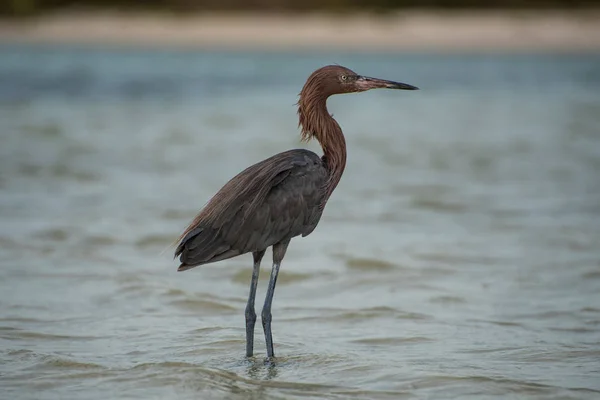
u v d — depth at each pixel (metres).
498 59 62.16
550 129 30.64
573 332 10.78
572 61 61.06
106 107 36.28
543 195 19.47
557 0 81.31
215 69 53.59
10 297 12.00
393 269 13.76
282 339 10.53
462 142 27.64
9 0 76.06
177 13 78.75
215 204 9.34
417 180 21.36
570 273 13.44
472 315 11.51
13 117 32.41
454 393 8.70
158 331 10.77
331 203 18.88
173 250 14.77
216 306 11.85
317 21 77.25
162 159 23.78
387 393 8.69
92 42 71.31
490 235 15.94
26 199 18.47
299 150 9.82
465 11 80.19
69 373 9.16
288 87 44.34
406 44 70.62
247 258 14.62
